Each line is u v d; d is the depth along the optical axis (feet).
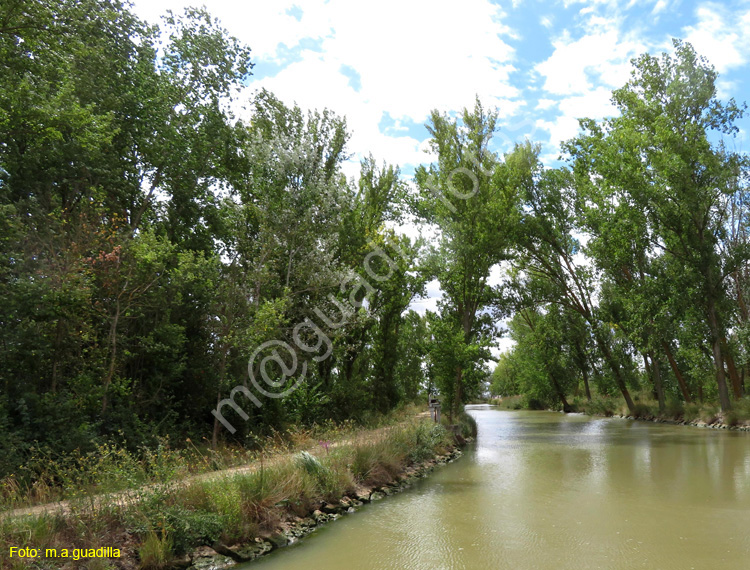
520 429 98.89
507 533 25.62
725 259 94.48
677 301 95.91
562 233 125.90
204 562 20.85
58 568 17.21
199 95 69.41
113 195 57.47
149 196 63.82
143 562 19.20
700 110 97.60
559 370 185.26
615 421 121.60
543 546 23.41
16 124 43.29
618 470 45.21
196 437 45.62
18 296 34.09
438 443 55.77
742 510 29.84
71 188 51.16
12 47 41.81
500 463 51.06
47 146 48.03
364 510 31.24
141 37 64.13
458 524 27.50
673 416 109.50
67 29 43.11
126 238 43.06
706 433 79.61
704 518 28.09
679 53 99.71
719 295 94.02
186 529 21.17
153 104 61.82
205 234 69.51
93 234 40.04
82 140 46.62
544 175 123.95
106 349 39.96
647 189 94.58
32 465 28.19
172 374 45.91
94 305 40.11
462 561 21.52
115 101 55.77
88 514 20.34
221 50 69.62
